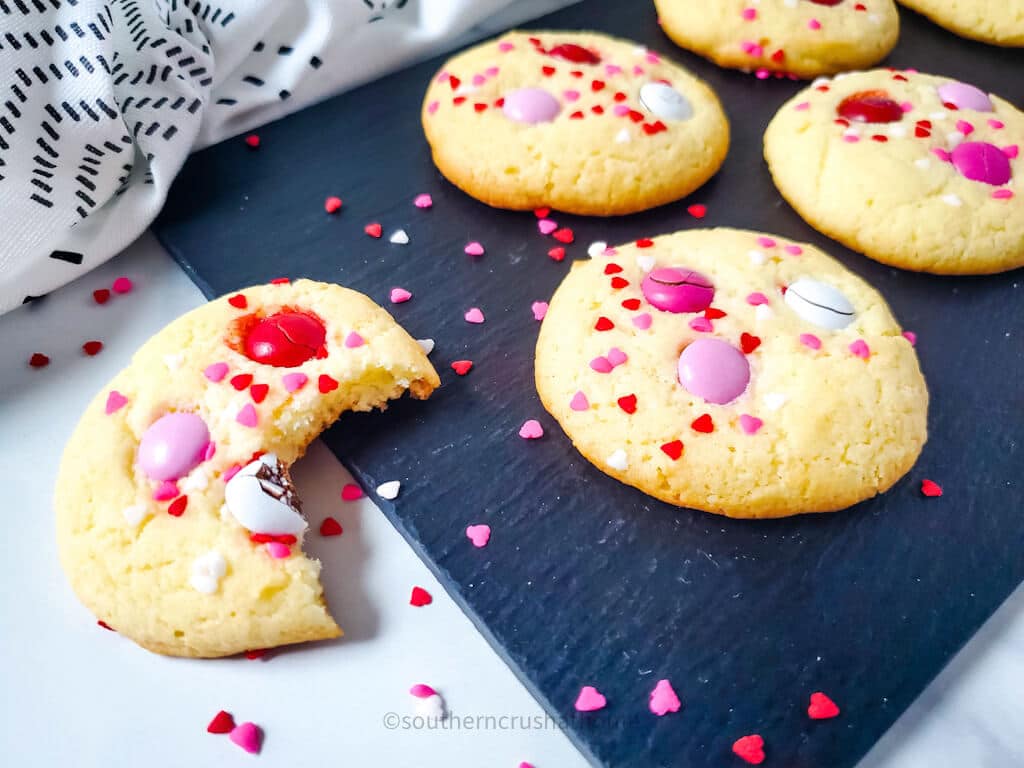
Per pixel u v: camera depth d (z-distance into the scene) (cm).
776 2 27
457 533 19
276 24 25
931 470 20
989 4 29
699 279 20
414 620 18
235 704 17
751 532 19
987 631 18
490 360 21
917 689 17
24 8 20
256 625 17
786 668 17
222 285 22
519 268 23
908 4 30
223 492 17
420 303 22
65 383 21
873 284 23
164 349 19
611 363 19
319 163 25
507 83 24
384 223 24
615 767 16
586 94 24
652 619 18
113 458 18
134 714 17
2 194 21
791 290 20
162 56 23
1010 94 28
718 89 27
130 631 17
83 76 21
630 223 24
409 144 26
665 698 17
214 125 25
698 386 19
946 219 22
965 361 22
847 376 19
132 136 23
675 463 18
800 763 16
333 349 19
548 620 18
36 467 19
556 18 29
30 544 18
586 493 19
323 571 18
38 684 17
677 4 28
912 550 19
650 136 23
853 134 24
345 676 17
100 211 23
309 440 19
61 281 22
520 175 23
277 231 23
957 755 17
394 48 27
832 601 18
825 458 18
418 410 20
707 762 16
